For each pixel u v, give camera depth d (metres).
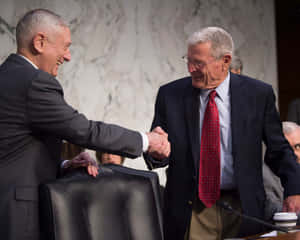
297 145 4.59
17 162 2.64
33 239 2.54
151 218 2.68
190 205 3.62
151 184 2.75
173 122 3.76
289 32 12.27
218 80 3.61
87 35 6.22
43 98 2.65
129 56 6.65
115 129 2.84
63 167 2.91
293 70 12.37
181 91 3.84
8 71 2.75
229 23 7.86
